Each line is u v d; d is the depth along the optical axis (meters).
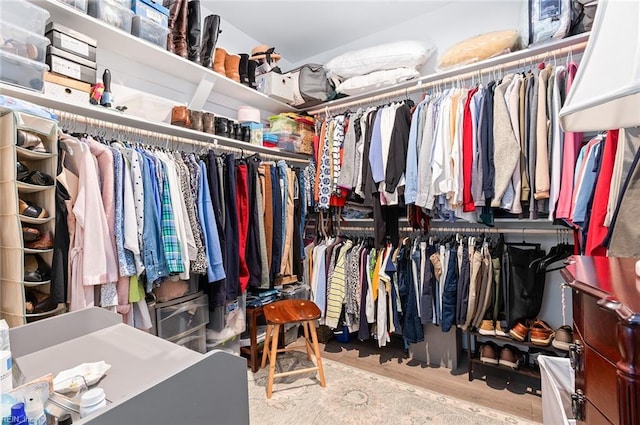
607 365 0.57
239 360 0.62
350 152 2.24
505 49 1.87
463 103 1.79
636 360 0.49
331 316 2.40
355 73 2.39
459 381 2.00
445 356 2.20
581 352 0.69
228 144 2.20
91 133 1.71
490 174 1.65
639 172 0.97
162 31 1.75
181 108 1.83
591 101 0.54
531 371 1.89
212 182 1.83
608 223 1.20
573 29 1.67
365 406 1.71
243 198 2.03
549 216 1.56
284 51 3.01
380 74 2.28
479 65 1.93
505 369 2.05
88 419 0.42
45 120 1.14
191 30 1.93
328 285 2.49
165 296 1.67
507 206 1.62
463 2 2.30
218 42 2.47
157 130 1.83
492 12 2.20
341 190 2.33
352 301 2.34
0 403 0.49
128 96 1.66
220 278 1.77
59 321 0.82
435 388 1.91
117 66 1.78
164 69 1.97
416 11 2.42
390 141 2.01
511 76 1.73
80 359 0.72
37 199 1.19
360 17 2.49
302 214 2.54
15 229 1.05
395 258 2.22
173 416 0.51
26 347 0.75
